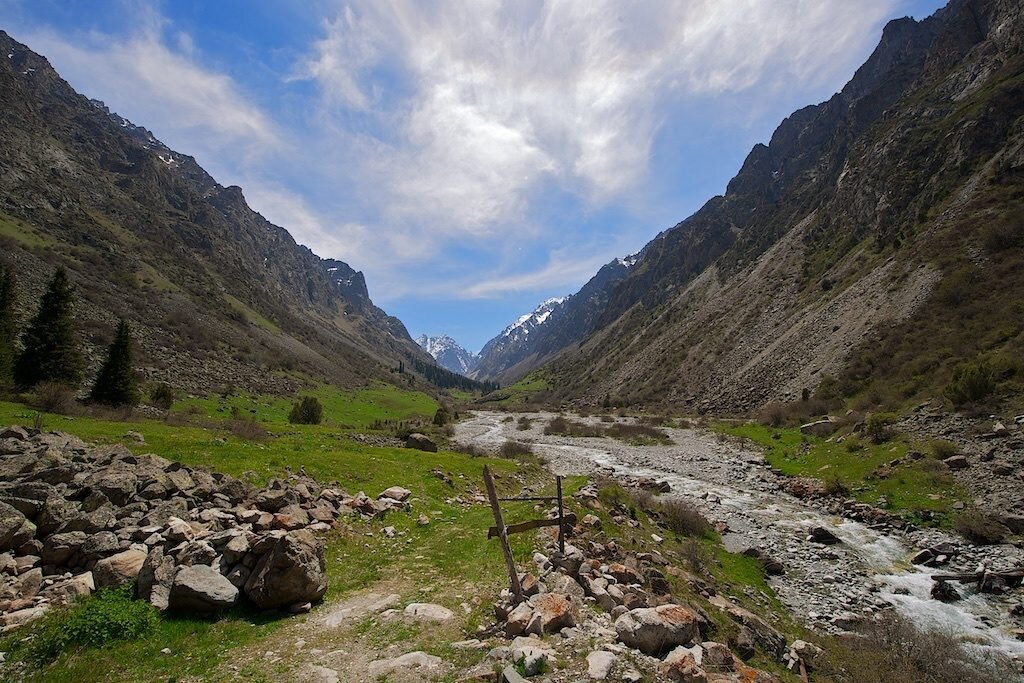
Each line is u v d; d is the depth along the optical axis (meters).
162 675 9.30
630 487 37.22
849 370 60.47
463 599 13.45
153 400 58.47
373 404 132.75
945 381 42.47
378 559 17.12
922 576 21.47
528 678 8.59
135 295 124.00
